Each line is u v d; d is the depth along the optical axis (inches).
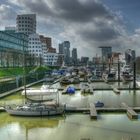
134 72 5142.7
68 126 2416.3
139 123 2477.9
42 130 2330.2
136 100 3796.8
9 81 5044.3
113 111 2861.7
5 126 2469.2
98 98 3996.1
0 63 7234.3
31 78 6314.0
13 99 3880.4
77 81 6353.3
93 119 2603.3
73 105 3348.9
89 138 2082.9
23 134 2237.9
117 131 2247.8
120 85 5689.0
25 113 2714.1
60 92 4667.8
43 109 2711.6
